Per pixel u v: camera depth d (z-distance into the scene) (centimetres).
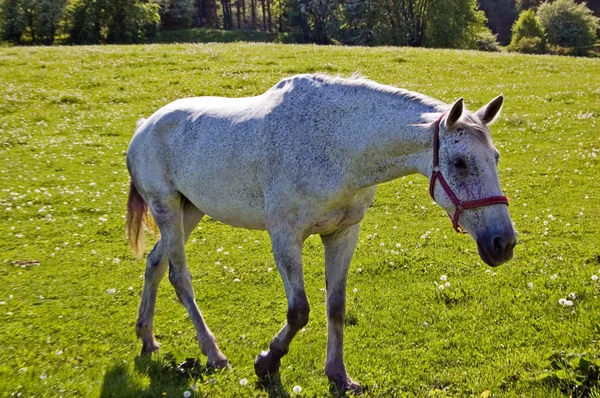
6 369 548
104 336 652
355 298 726
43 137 1745
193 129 596
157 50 3159
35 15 5897
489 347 576
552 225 987
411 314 669
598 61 3127
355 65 2789
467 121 422
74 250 951
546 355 530
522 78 2598
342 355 527
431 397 491
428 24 6106
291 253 498
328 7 6938
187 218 655
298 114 506
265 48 3288
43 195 1231
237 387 517
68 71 2636
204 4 8562
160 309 725
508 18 10706
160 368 555
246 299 747
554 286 705
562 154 1487
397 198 1221
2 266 870
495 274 769
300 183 488
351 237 528
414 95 472
